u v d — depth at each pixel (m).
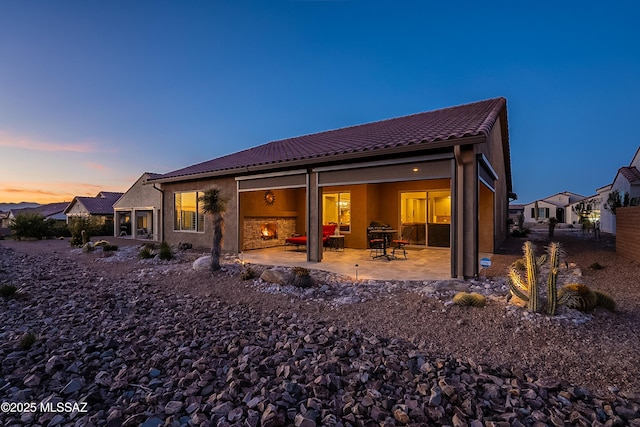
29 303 5.28
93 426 2.19
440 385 2.66
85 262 9.88
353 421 2.22
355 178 8.21
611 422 2.18
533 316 3.99
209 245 12.00
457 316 4.30
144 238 19.98
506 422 2.18
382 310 4.76
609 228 19.38
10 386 2.72
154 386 2.72
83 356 3.27
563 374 2.86
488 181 9.43
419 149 6.69
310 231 9.12
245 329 4.11
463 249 6.55
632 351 3.16
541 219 43.06
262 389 2.59
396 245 11.72
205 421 2.20
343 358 3.19
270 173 10.04
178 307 5.12
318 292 5.83
